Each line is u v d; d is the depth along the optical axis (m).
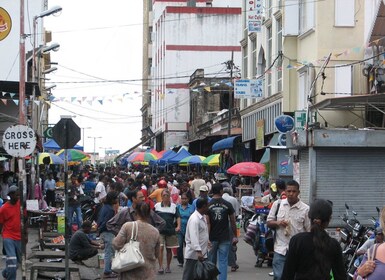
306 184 18.36
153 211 14.70
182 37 70.00
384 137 17.97
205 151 55.50
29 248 19.20
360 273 5.61
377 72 24.56
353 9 26.56
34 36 27.06
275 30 32.81
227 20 70.19
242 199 24.67
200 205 12.02
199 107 59.38
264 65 36.03
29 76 30.80
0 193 25.84
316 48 26.62
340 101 23.41
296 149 18.78
